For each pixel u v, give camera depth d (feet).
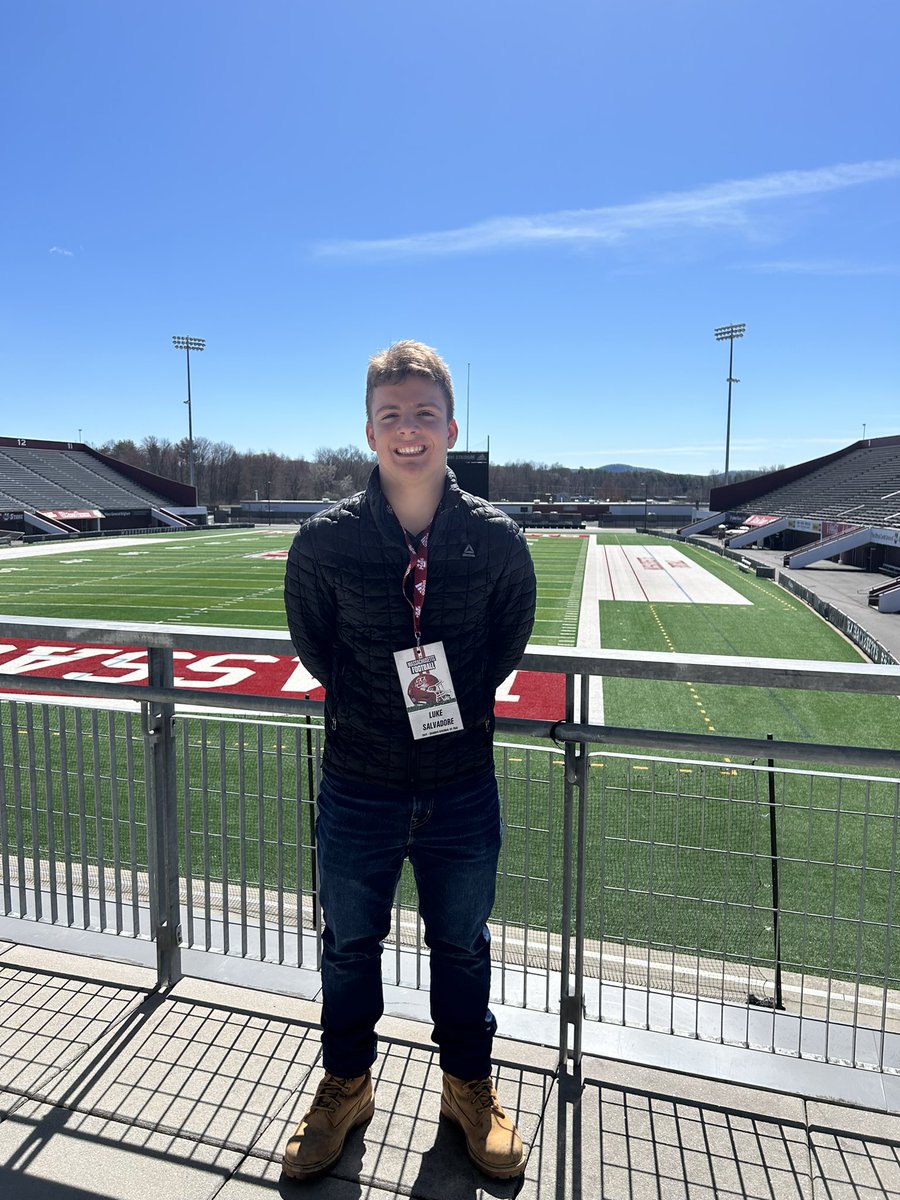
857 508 129.70
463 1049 5.82
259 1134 5.91
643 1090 6.37
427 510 5.30
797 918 14.88
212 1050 6.80
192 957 8.20
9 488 179.63
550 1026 7.20
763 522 151.02
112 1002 7.45
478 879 5.68
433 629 5.17
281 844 7.68
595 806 18.79
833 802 20.40
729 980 11.37
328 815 5.64
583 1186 5.48
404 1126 6.02
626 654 6.01
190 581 82.89
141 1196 5.38
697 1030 7.21
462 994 5.83
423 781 5.40
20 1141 5.82
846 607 66.33
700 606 67.72
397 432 4.95
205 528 206.69
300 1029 7.09
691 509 253.65
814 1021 7.63
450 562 5.10
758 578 89.92
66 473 203.92
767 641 52.21
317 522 5.29
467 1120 5.72
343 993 5.80
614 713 33.09
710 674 5.76
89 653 44.42
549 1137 5.89
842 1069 6.60
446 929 5.77
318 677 5.70
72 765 21.30
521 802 18.93
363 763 5.43
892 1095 6.31
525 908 7.12
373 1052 5.99
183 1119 6.03
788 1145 5.82
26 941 8.50
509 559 5.23
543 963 10.60
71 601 68.39
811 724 31.68
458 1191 5.44
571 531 211.00
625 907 7.29
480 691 5.45
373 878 5.64
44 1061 6.64
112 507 189.57
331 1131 5.62
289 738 25.93
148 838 7.65
